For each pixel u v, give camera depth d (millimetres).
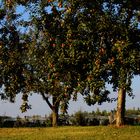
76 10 16953
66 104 15984
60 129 36719
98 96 15828
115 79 16406
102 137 28750
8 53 17562
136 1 17656
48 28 17281
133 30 17297
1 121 56625
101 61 16078
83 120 57219
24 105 17109
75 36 16578
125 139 27594
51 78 16391
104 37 16656
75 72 16125
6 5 18078
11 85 17250
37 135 31422
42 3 17531
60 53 16547
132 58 16250
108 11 17250
